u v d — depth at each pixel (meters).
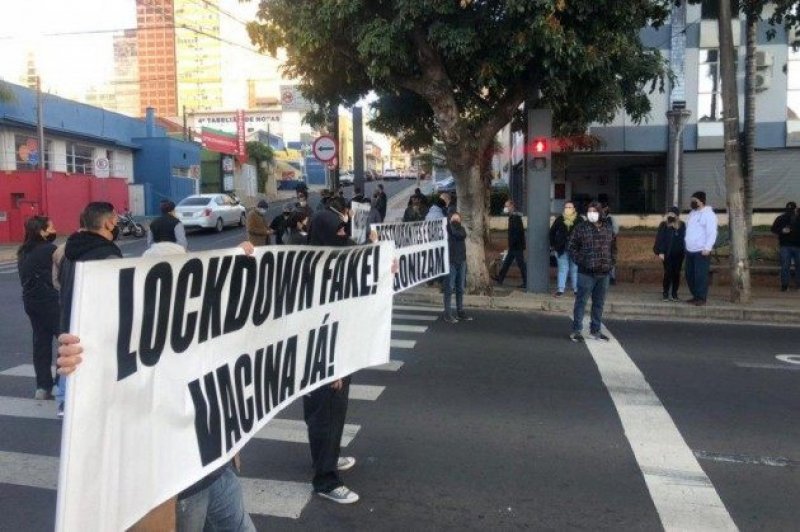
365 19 11.34
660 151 21.73
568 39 10.59
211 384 2.95
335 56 11.98
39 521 4.23
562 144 20.83
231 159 47.66
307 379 4.05
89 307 2.18
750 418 6.26
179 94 96.44
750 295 12.49
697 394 7.01
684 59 21.31
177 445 2.68
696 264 12.00
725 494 4.68
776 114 21.20
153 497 2.51
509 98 12.47
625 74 12.91
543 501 4.55
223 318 3.07
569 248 9.57
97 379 2.21
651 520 4.30
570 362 8.28
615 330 10.52
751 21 14.43
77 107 33.25
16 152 29.31
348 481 4.84
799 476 4.98
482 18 11.10
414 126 15.91
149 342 2.51
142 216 36.25
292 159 74.75
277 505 4.46
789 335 10.20
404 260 9.25
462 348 8.97
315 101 14.61
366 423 6.04
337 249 4.29
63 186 28.72
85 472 2.15
